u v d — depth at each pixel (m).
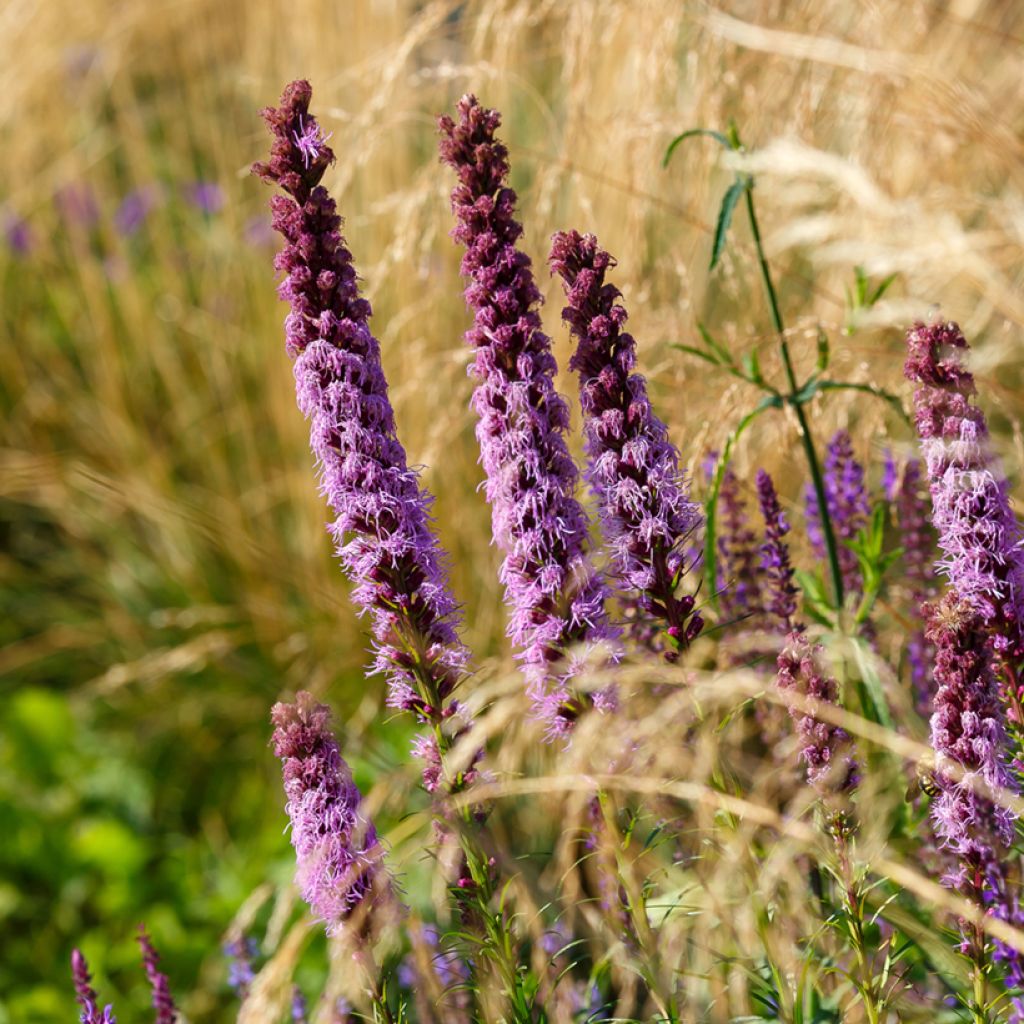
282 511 7.79
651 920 3.17
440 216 6.22
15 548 8.44
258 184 8.34
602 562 2.79
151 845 6.50
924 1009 3.23
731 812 2.97
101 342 8.17
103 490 7.09
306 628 7.00
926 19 5.78
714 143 5.54
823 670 2.93
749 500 4.98
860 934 2.86
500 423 2.68
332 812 2.70
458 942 3.17
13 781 6.67
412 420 6.44
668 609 2.89
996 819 2.67
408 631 2.83
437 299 6.54
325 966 4.99
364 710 6.04
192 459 8.24
